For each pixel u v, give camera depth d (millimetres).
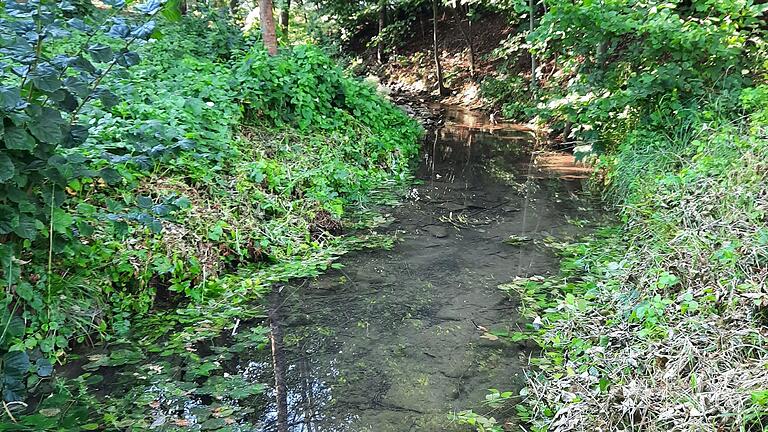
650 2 5832
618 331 2900
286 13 16719
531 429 2484
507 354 3137
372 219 5570
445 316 3592
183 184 4391
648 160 5324
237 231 4293
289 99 7000
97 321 3248
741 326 2510
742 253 2932
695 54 5512
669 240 3549
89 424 2482
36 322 2947
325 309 3691
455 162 8383
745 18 6191
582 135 6668
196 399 2711
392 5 20750
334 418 2592
